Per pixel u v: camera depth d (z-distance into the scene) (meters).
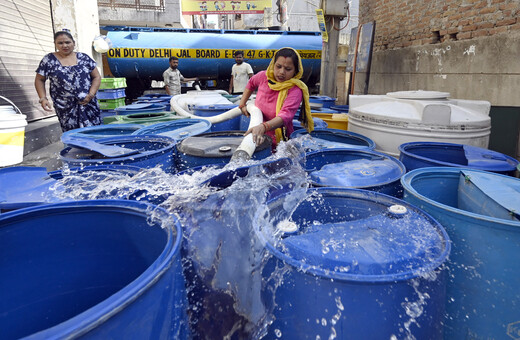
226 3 17.12
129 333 0.66
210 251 1.20
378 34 7.36
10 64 5.56
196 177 1.58
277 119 2.07
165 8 13.62
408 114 2.68
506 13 3.98
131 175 1.65
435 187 1.74
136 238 1.05
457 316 1.24
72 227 1.07
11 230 0.99
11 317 1.02
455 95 4.85
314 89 12.46
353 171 1.88
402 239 1.15
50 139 5.61
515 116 3.97
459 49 4.73
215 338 1.08
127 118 3.24
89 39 8.07
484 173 1.66
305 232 1.27
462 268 1.21
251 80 2.51
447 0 4.99
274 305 1.07
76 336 0.57
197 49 10.40
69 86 3.81
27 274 1.04
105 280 1.12
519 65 3.82
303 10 19.72
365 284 0.94
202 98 4.02
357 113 3.06
